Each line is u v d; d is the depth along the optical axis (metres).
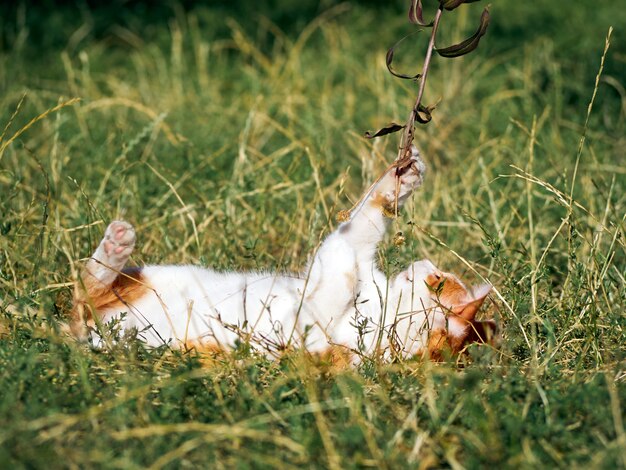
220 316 5.73
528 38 13.00
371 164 7.96
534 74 11.77
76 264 6.12
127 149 8.00
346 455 4.53
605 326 6.11
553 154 9.29
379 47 13.09
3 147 7.01
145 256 7.24
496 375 5.32
